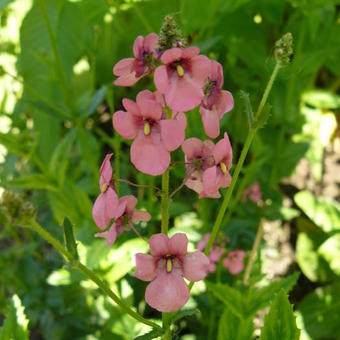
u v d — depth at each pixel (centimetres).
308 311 45
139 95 23
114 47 47
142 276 23
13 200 23
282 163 46
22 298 46
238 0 42
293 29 48
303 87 49
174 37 22
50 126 44
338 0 40
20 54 42
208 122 24
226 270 41
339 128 56
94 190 43
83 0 41
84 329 44
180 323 44
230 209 40
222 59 48
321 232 49
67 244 24
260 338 29
